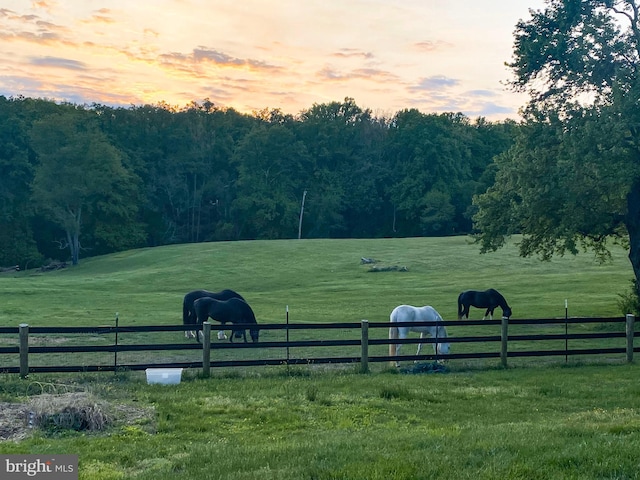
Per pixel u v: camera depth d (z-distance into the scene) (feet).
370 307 98.27
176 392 38.22
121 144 299.17
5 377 42.22
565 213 72.84
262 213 293.64
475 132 322.55
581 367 51.26
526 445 23.71
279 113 367.86
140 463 24.72
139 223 276.62
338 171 327.26
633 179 68.39
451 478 20.13
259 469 22.13
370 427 31.12
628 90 67.82
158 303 103.76
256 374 46.19
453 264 157.48
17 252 242.99
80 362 53.52
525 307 95.09
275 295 117.19
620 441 23.85
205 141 325.42
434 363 50.08
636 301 79.10
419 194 292.20
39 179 225.56
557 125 72.95
